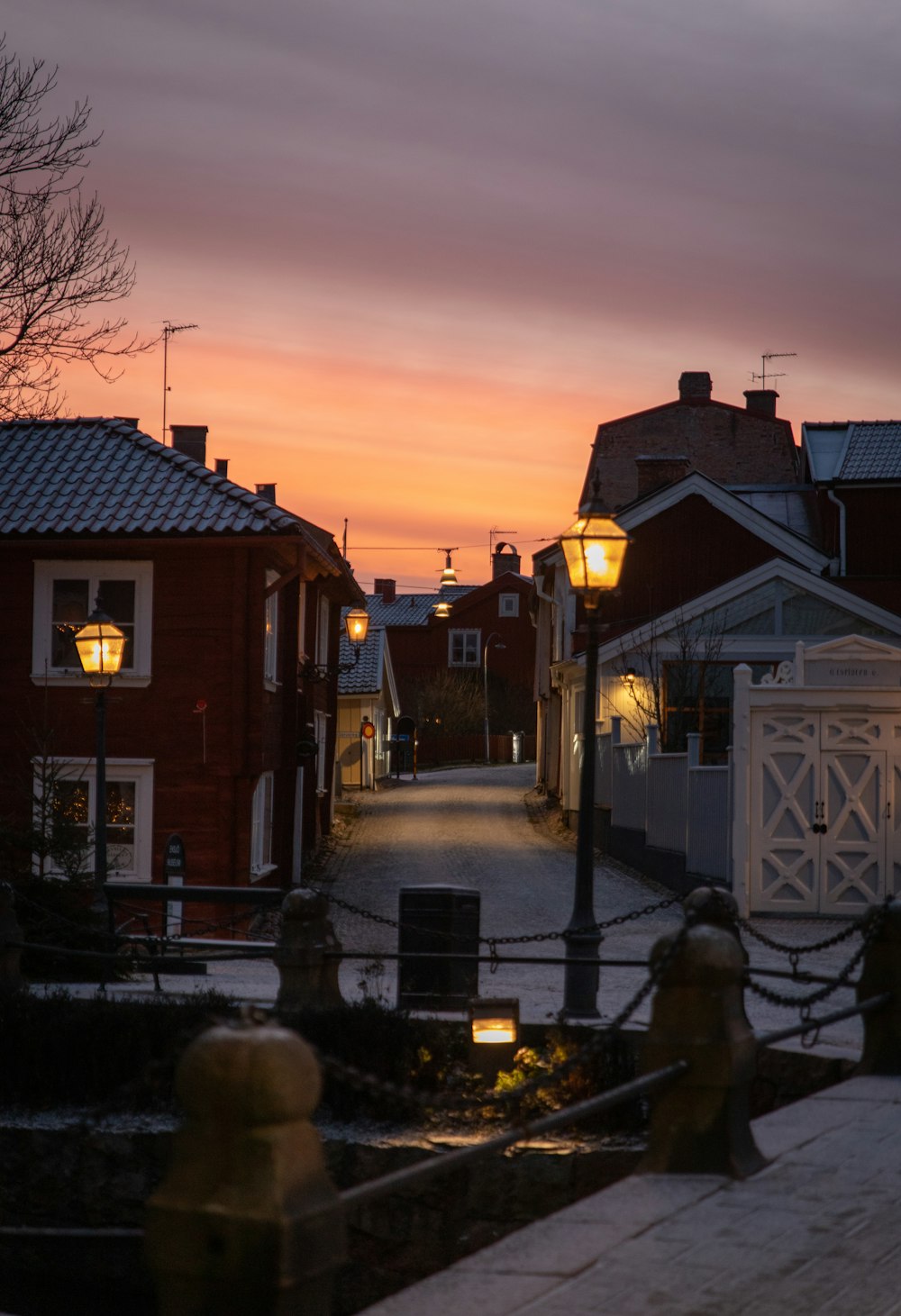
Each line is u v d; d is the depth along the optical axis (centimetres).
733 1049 738
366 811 4541
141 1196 1204
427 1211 1157
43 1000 1345
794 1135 828
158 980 1545
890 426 4038
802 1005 955
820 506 4006
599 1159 1136
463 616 8362
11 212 2302
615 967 1773
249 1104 494
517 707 7831
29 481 2633
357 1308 1164
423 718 7588
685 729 3397
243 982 1722
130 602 2542
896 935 1023
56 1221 1215
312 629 3428
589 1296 563
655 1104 750
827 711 2262
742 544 3928
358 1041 1235
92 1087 1277
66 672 2525
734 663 3397
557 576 4466
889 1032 1022
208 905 2431
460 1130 1195
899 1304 555
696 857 2517
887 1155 781
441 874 3033
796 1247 623
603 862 3241
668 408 5262
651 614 3919
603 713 3578
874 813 2252
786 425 5253
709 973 743
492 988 1605
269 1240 486
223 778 2500
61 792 2405
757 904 2264
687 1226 652
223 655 2516
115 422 2798
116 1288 1204
